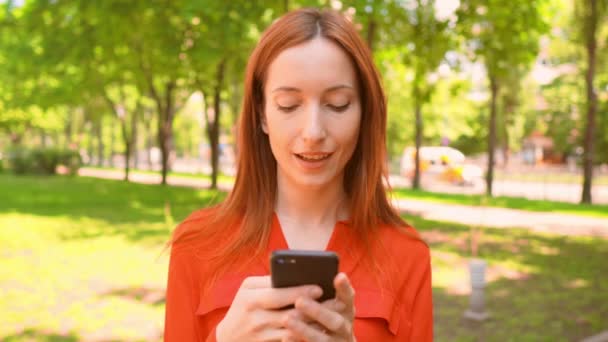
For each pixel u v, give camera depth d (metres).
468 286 7.50
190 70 16.50
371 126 1.23
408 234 1.34
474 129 35.19
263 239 1.23
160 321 5.74
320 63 1.08
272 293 0.90
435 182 32.88
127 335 5.31
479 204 18.27
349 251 1.25
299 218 1.28
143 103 31.98
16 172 32.84
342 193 1.33
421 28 8.67
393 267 1.27
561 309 6.46
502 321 6.02
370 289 1.22
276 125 1.12
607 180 34.91
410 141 34.16
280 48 1.10
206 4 7.70
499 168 46.81
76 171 33.97
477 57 8.81
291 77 1.08
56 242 10.16
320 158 1.11
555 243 10.97
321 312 0.86
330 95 1.09
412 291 1.29
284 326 0.90
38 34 12.52
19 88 21.88
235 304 0.96
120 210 15.10
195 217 1.36
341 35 1.10
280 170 1.28
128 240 10.41
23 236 10.71
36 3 11.45
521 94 32.91
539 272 8.39
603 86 21.70
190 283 1.26
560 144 27.61
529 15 8.42
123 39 12.91
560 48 21.33
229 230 1.29
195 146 71.44
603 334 5.52
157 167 55.47
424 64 9.09
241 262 1.23
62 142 55.94
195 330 1.23
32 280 7.35
